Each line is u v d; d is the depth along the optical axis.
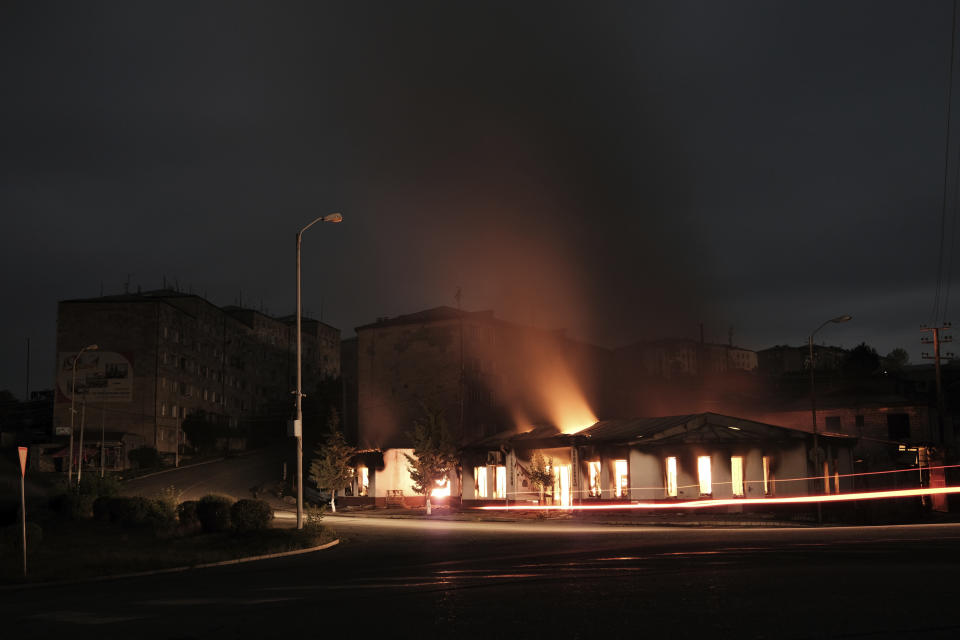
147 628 10.58
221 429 105.81
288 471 78.38
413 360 62.47
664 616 9.91
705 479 42.91
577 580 13.87
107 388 92.69
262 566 21.09
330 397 107.38
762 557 17.03
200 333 105.75
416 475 51.38
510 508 49.06
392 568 18.33
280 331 130.38
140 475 81.81
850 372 88.25
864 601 10.57
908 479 57.00
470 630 9.44
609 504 45.75
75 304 94.25
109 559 23.11
